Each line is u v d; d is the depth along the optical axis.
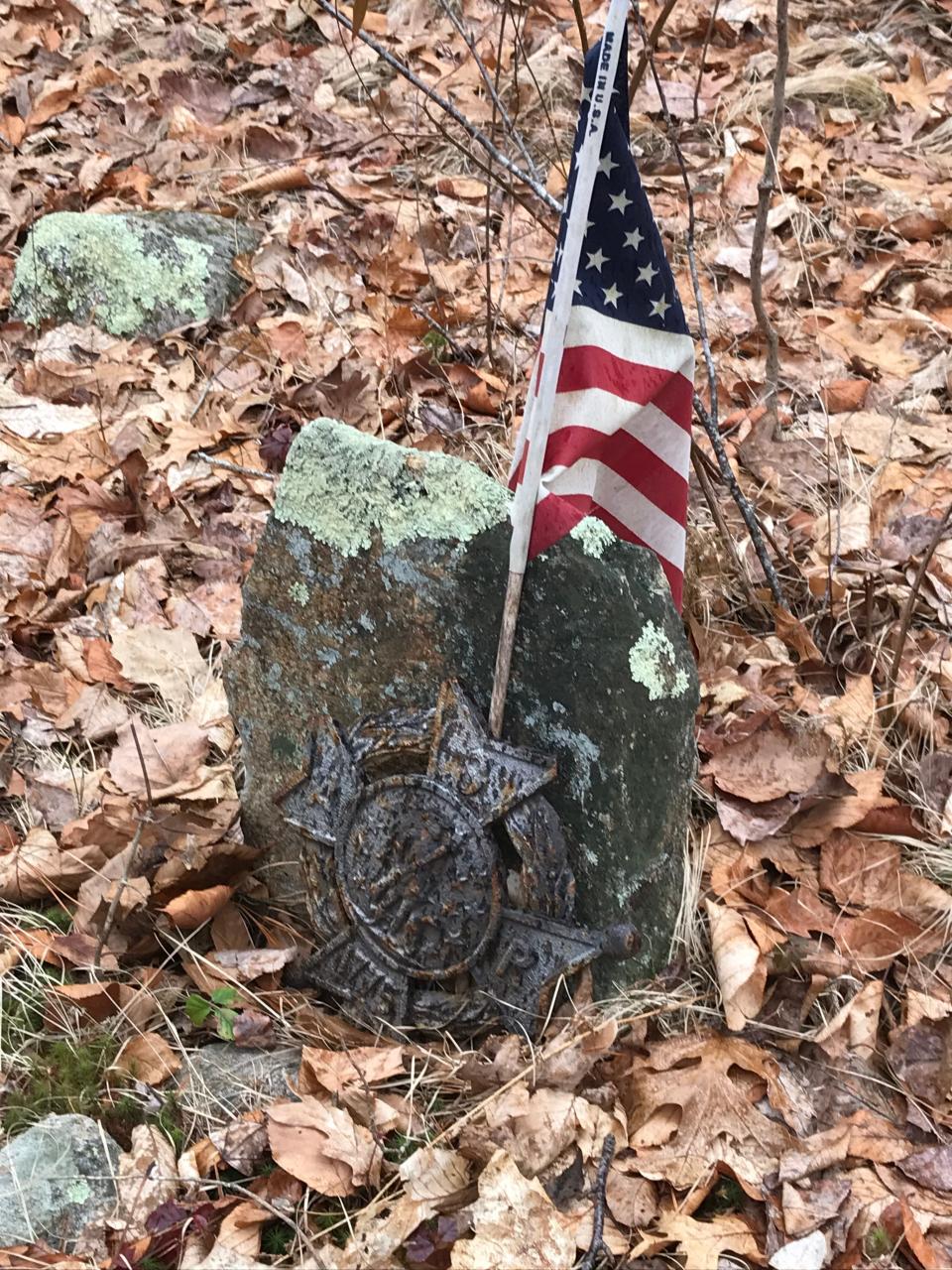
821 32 2.39
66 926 1.18
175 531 1.53
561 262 1.05
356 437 1.10
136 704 1.36
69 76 2.27
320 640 1.14
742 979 1.12
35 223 1.87
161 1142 1.03
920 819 1.28
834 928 1.18
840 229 1.92
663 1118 1.06
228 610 1.45
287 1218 0.99
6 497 1.53
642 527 1.17
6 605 1.43
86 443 1.61
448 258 1.89
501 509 1.08
